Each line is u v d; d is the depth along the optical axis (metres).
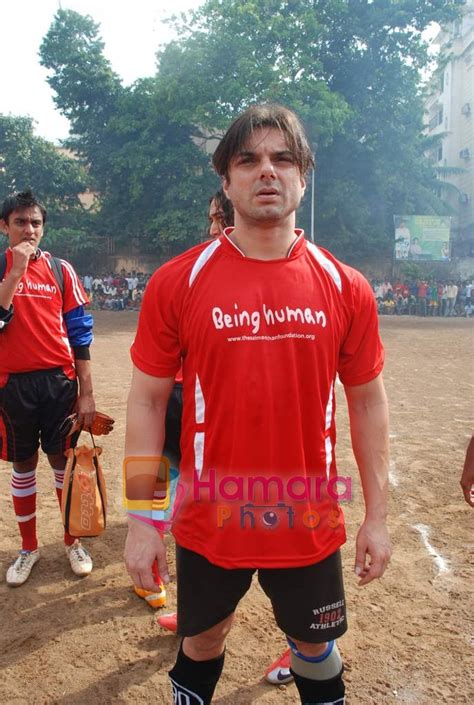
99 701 2.46
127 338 16.12
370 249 29.62
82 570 3.42
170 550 3.74
